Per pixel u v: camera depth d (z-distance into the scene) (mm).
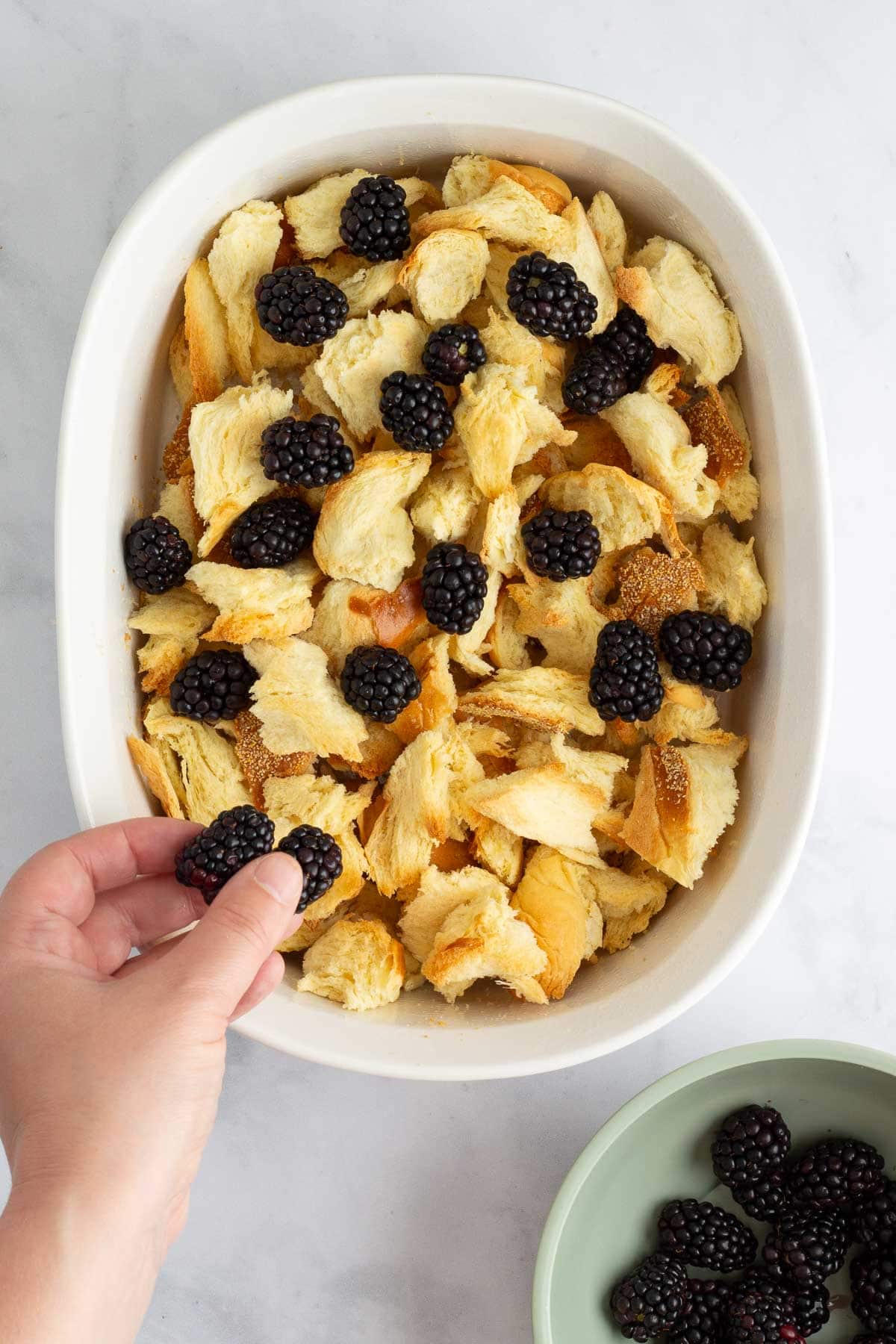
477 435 657
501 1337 700
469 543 678
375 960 655
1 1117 564
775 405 655
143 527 654
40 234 696
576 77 697
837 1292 699
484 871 667
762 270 646
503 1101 706
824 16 704
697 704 666
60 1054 550
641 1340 667
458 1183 705
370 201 649
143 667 664
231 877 592
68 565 622
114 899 626
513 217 659
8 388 700
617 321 674
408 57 692
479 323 687
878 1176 679
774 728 656
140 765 656
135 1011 550
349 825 664
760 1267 688
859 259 711
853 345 713
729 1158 674
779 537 659
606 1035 627
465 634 661
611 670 651
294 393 681
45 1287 527
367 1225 704
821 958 714
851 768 718
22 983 570
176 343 682
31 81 693
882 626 716
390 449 673
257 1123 705
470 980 662
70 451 623
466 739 676
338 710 660
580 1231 673
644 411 667
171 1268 703
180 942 569
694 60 700
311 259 678
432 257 655
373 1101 706
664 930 668
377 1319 703
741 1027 710
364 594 664
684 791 656
